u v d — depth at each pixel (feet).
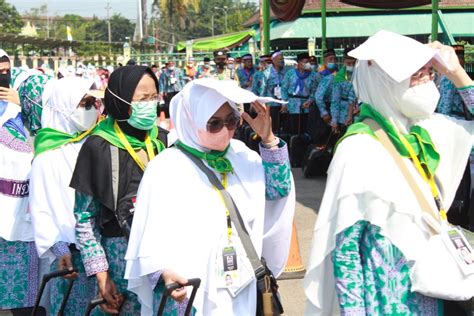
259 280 11.14
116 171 12.85
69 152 15.05
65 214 14.84
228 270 10.94
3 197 18.26
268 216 11.93
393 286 10.33
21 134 18.65
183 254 10.87
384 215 10.19
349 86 38.60
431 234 10.42
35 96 18.78
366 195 10.23
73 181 12.79
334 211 10.47
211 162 11.20
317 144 40.65
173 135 13.98
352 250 10.28
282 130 47.34
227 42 127.54
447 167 11.08
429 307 10.48
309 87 46.29
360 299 10.22
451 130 11.18
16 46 129.18
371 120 10.83
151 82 13.25
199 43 131.23
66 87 15.60
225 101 10.93
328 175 10.69
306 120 46.34
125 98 13.02
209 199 11.06
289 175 11.59
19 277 18.62
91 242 12.76
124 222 12.64
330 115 39.93
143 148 13.20
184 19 256.32
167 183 11.02
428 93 10.52
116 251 12.88
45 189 14.94
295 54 84.74
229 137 11.17
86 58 142.41
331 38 91.30
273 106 46.91
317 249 10.55
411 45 10.56
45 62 115.65
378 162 10.42
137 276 11.07
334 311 10.86
